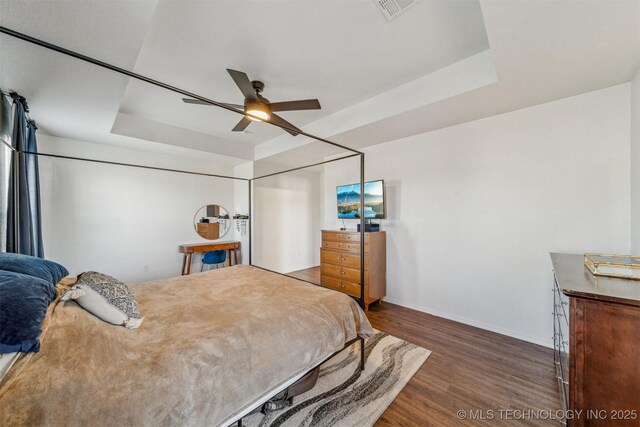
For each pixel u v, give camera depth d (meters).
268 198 5.48
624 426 1.12
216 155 4.57
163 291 2.14
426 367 2.15
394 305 3.68
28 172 2.68
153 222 4.39
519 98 2.37
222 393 1.14
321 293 2.09
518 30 1.51
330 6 1.65
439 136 3.23
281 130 4.06
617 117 2.14
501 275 2.77
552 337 2.44
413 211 3.51
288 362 1.42
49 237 3.44
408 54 2.17
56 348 1.01
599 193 2.23
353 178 4.36
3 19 1.40
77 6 1.33
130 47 1.68
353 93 2.86
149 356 1.12
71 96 2.28
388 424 1.57
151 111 3.35
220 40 1.98
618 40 1.58
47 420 0.79
